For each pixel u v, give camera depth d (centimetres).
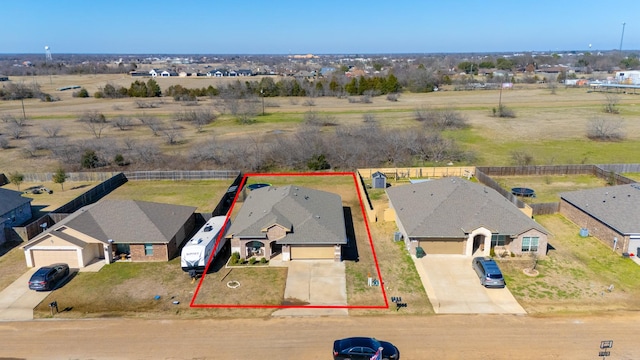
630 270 3008
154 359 2147
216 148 6188
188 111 9606
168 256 3216
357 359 2075
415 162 5903
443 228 3198
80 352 2206
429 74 15000
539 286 2811
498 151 6419
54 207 4400
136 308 2614
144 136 7575
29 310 2591
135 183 5303
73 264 3122
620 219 3309
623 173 5322
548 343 2239
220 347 2238
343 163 5891
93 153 5838
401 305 2605
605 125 7481
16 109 10594
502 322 2428
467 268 3042
